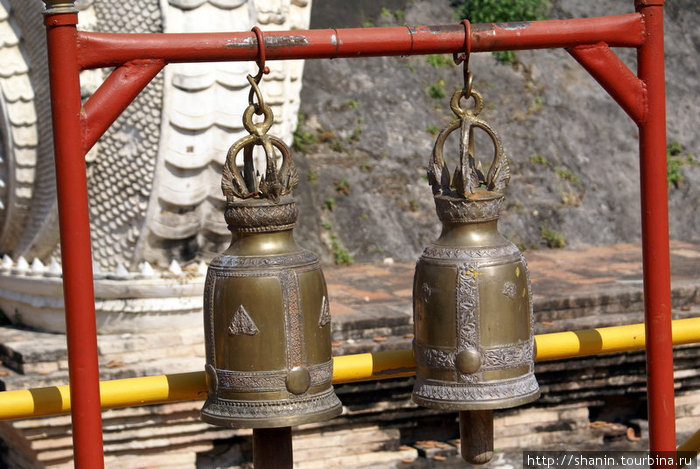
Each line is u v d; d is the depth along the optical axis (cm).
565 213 830
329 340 227
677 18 1058
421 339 233
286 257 220
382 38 227
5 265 544
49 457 473
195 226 488
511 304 228
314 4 974
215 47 220
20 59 493
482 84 923
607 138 902
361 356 252
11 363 498
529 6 999
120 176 476
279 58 223
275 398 217
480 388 226
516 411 548
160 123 465
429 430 552
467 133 229
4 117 497
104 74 464
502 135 878
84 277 212
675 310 586
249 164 222
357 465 523
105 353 485
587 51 239
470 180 228
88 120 213
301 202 782
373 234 782
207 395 235
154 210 477
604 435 563
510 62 951
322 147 828
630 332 268
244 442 512
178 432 491
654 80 243
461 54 232
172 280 489
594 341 265
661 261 246
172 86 463
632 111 244
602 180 866
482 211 229
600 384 554
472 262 226
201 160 471
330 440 521
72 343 213
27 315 541
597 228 828
